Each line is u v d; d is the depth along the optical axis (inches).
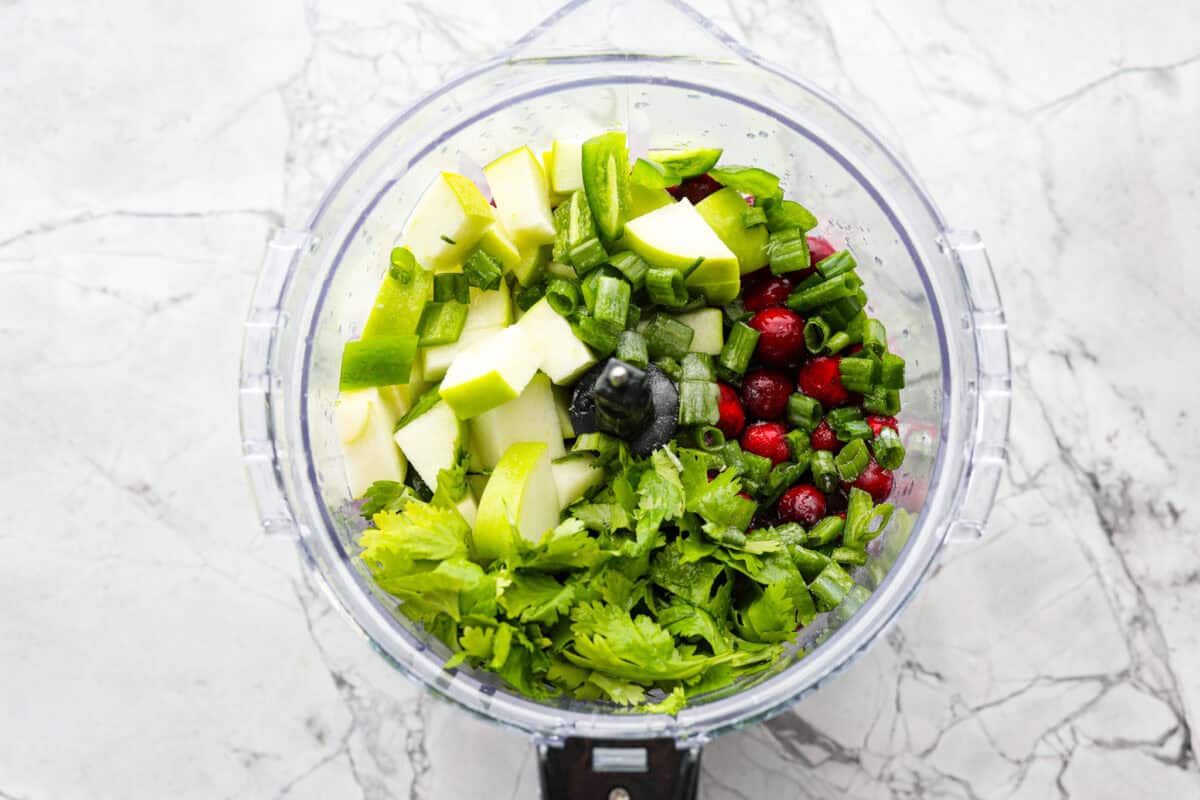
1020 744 20.9
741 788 20.9
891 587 18.2
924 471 19.1
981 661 21.0
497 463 18.9
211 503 21.4
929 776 20.9
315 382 19.2
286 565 21.3
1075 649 21.0
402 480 19.2
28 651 21.2
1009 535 21.2
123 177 21.8
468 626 17.9
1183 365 21.4
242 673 21.1
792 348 19.2
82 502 21.4
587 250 19.2
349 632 21.1
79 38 22.0
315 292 19.2
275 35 21.9
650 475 18.6
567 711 17.9
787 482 19.3
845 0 21.8
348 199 19.3
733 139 19.9
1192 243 21.5
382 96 21.8
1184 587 21.1
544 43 19.7
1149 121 21.7
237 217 21.7
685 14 19.4
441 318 19.3
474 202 19.0
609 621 17.9
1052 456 21.4
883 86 21.7
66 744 21.1
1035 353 21.5
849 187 19.5
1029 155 21.7
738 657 18.1
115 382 21.5
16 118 21.9
